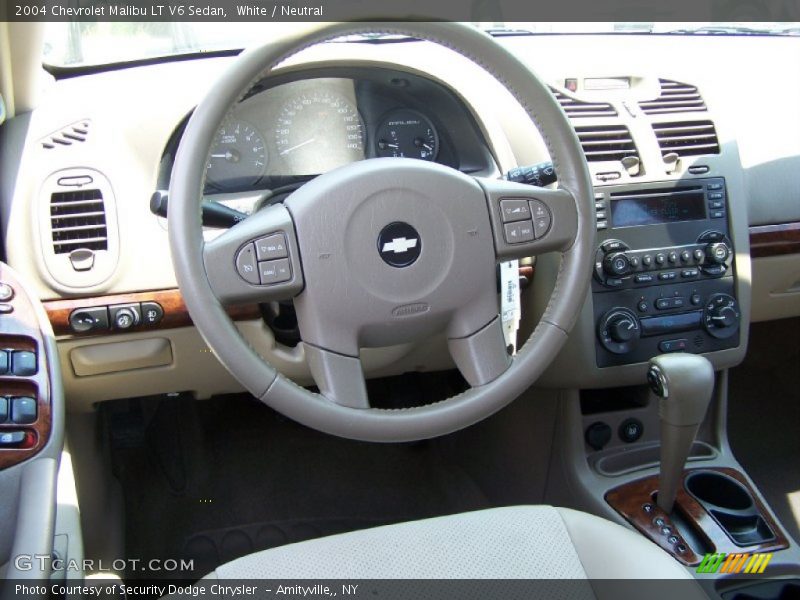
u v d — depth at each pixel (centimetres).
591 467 187
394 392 224
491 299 124
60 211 148
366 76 166
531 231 123
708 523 164
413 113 170
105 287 148
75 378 156
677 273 176
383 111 169
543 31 191
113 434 196
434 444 236
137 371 159
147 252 150
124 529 200
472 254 120
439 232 118
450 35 117
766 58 204
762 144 195
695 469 182
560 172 126
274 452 230
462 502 219
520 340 181
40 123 152
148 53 163
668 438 155
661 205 175
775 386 247
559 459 189
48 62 159
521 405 200
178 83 158
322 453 231
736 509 174
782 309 209
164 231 151
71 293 147
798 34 208
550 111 123
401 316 119
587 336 173
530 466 200
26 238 147
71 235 149
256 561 115
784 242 194
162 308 151
